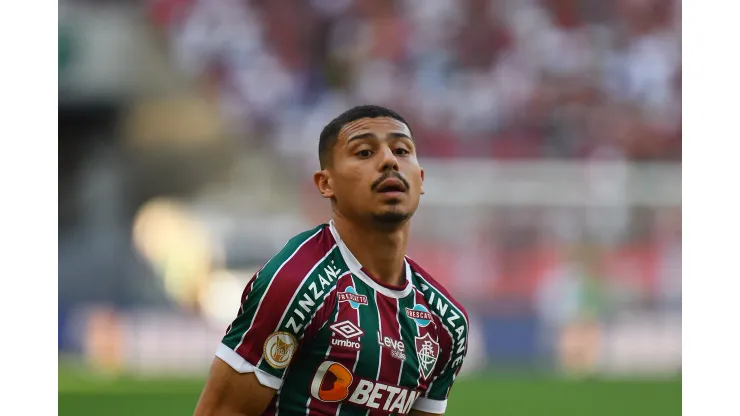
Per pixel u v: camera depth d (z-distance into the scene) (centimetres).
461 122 8012
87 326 6369
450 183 6925
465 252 6819
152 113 7888
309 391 1243
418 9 8350
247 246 7106
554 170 6988
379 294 1282
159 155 7769
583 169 7012
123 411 3884
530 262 6800
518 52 8231
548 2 8369
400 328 1284
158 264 7050
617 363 6494
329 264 1269
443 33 8281
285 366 1222
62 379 5225
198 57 8088
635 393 4797
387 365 1257
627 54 8281
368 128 1270
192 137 7819
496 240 6881
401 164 1266
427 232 6862
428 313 1323
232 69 8069
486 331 6512
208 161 7788
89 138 7844
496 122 8031
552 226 6912
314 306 1218
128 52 7981
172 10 8131
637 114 8150
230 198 7506
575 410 4141
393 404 1277
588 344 6481
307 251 1269
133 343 6259
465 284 6725
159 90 7962
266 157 7775
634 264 6838
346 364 1235
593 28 8356
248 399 1221
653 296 6788
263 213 7388
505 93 8094
